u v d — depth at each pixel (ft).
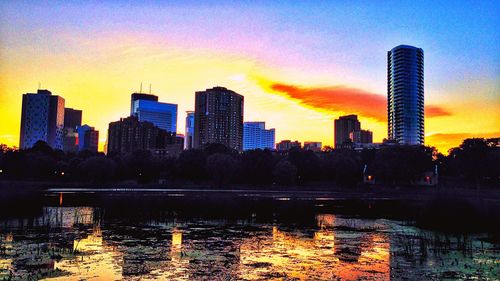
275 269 76.07
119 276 69.82
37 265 76.18
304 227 132.87
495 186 450.30
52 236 107.04
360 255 89.66
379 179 469.98
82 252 87.92
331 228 131.64
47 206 190.90
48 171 445.37
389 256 88.84
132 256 85.05
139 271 73.26
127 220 142.61
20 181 406.82
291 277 70.74
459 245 102.22
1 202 154.92
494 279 71.05
